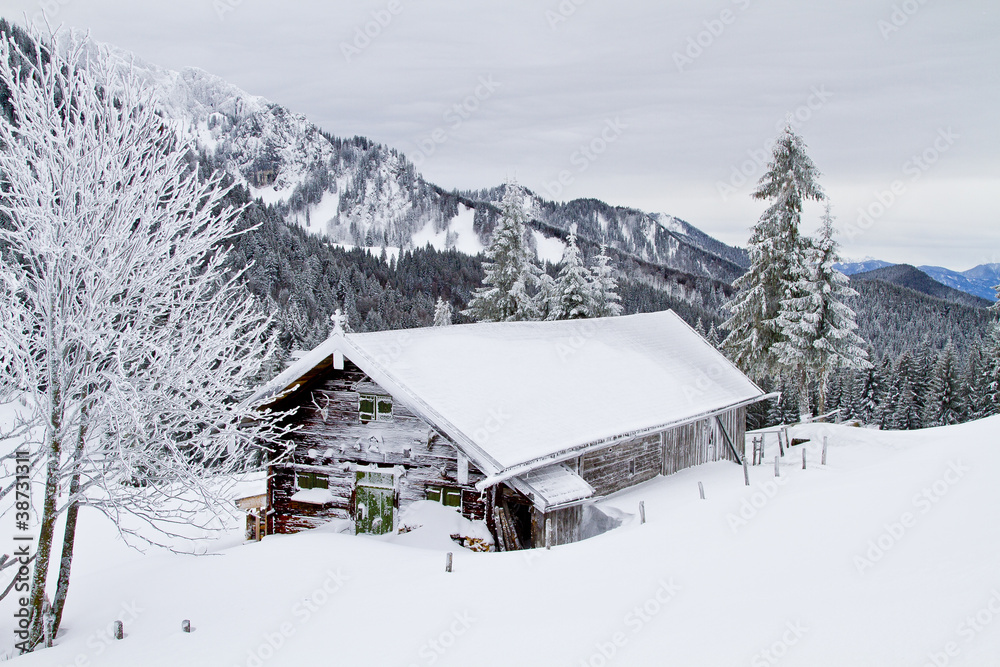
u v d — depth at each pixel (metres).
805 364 32.09
